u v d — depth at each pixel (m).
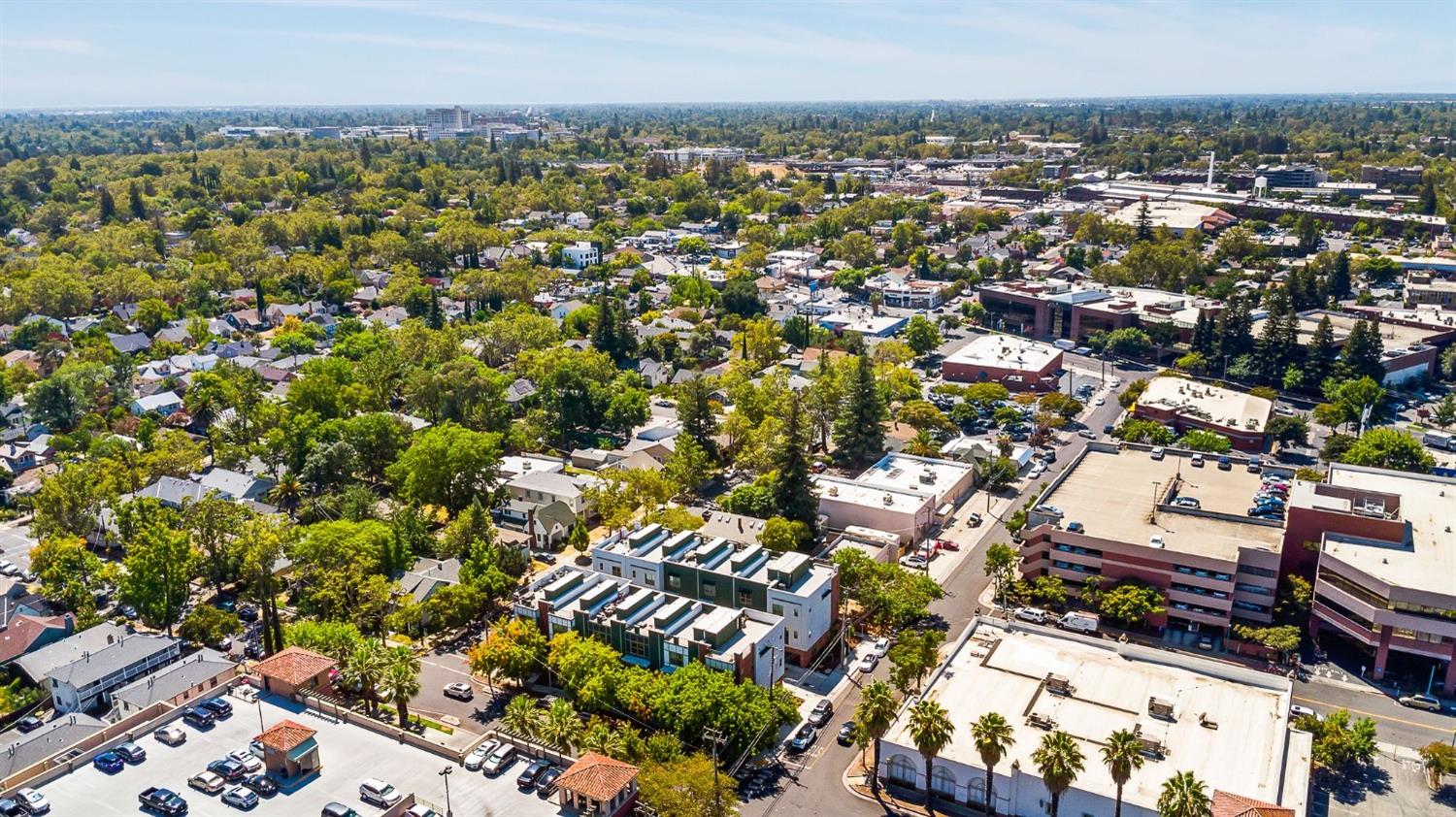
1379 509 156.12
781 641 138.00
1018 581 159.25
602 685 123.06
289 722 103.25
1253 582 147.12
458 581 157.25
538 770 103.12
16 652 141.12
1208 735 112.50
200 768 102.69
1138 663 128.88
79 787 99.56
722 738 114.44
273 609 142.62
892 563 167.00
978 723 105.31
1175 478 183.62
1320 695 134.12
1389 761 119.81
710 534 170.12
